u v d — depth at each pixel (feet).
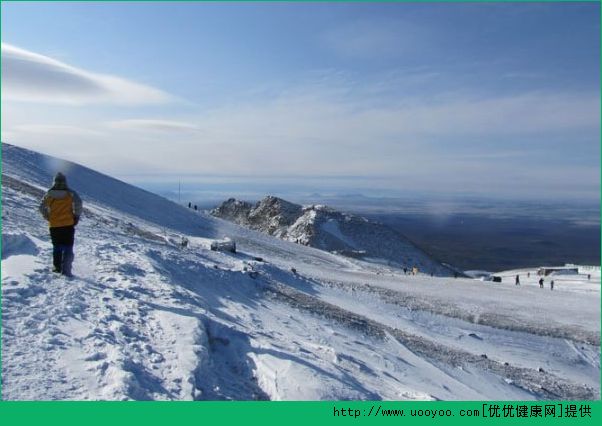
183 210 204.23
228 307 46.44
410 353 56.24
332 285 107.96
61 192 33.12
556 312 120.57
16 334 22.50
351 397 26.68
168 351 25.23
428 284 153.38
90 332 24.56
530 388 57.52
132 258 46.75
